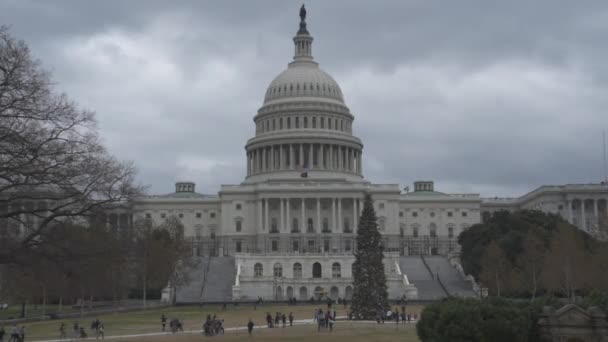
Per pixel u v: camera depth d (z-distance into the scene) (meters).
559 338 43.78
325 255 188.38
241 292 173.50
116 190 49.16
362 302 109.81
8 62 42.41
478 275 166.38
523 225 176.38
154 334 86.94
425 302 157.25
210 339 77.44
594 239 162.62
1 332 73.62
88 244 48.09
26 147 43.69
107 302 165.38
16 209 47.66
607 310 44.91
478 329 44.81
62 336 82.94
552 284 131.50
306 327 93.88
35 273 48.25
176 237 167.75
